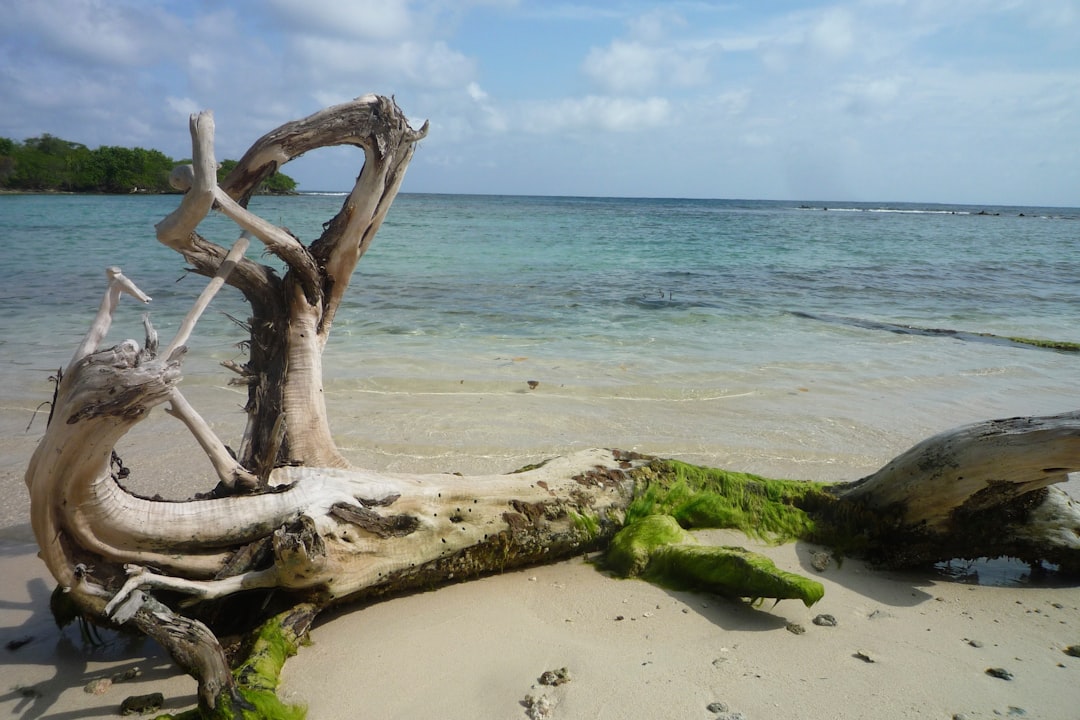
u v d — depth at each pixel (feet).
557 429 23.31
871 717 10.28
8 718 10.29
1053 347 37.14
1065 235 164.45
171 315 41.29
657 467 17.34
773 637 12.57
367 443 21.59
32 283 52.47
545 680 11.05
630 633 12.62
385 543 13.26
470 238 107.14
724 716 10.23
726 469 20.49
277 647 11.47
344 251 15.57
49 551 11.24
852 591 14.67
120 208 166.81
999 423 15.06
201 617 12.37
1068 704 10.67
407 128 15.35
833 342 37.63
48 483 10.78
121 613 10.32
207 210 13.00
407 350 33.42
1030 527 15.29
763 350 35.14
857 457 21.44
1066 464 14.20
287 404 14.92
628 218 194.80
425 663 11.62
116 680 11.32
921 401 27.02
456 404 25.57
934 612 13.75
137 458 20.20
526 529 14.93
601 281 61.00
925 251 105.50
